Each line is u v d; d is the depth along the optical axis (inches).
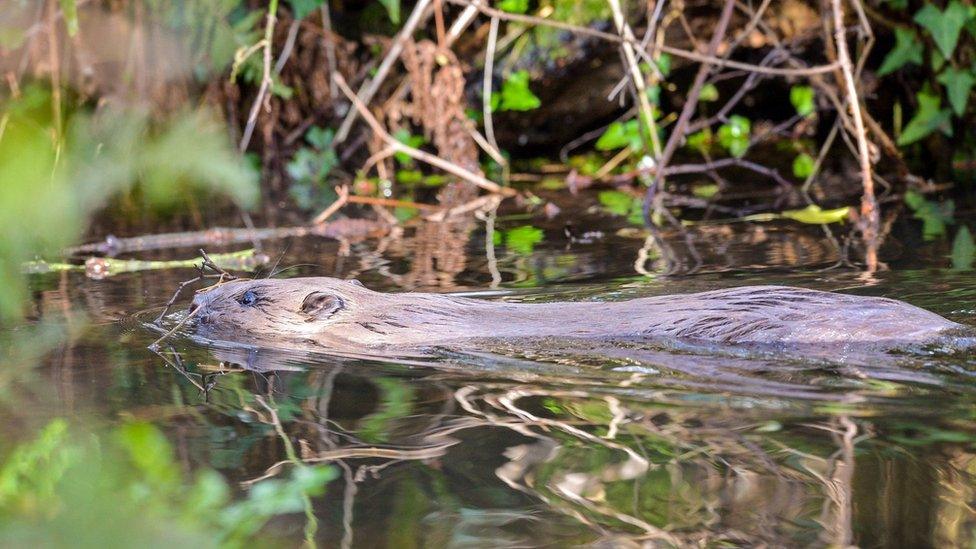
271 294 357.7
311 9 661.9
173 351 326.3
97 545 61.9
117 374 296.5
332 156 732.7
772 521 181.0
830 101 750.5
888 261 416.8
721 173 701.3
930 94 686.5
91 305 394.9
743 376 274.7
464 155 722.8
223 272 385.1
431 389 275.9
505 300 378.0
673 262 439.2
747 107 815.7
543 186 687.1
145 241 529.0
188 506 75.7
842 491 193.9
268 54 543.2
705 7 769.6
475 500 194.1
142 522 64.1
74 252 511.5
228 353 323.9
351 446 228.5
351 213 606.9
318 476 94.0
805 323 304.2
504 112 788.6
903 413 238.4
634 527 179.9
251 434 237.9
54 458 91.6
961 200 560.7
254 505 91.4
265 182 716.7
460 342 325.1
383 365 304.3
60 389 279.6
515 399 263.6
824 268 409.7
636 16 751.1
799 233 492.4
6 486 85.3
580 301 359.3
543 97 784.3
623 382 274.7
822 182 645.3
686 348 303.7
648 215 564.4
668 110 810.2
